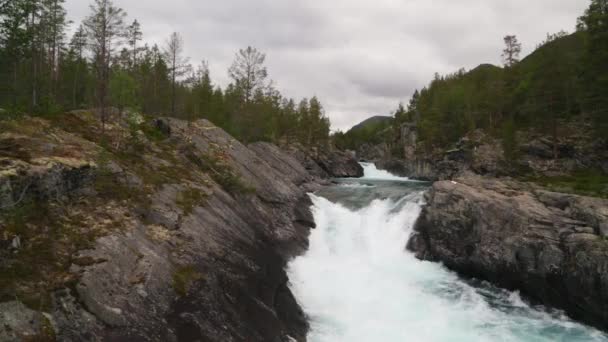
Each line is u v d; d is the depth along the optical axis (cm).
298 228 2956
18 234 1155
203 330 1262
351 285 2250
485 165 5097
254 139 6178
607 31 3256
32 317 935
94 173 1677
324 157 8656
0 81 1831
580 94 3897
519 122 5491
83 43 4309
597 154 3903
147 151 2580
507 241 2295
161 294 1305
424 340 1709
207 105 5878
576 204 2212
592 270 1877
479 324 1892
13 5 1479
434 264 2728
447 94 8119
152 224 1670
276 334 1498
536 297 2175
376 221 3272
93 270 1182
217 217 2130
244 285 1692
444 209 2772
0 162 1283
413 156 8331
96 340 1009
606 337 1789
